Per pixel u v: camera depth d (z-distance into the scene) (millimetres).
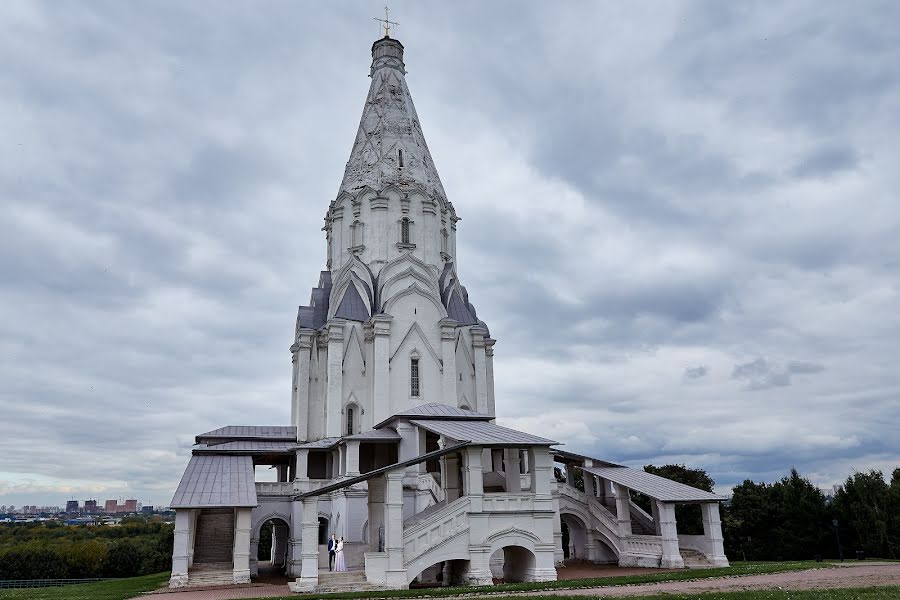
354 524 40156
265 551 82938
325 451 49062
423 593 24172
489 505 32031
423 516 33250
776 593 19906
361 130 62594
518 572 33656
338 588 28281
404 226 57125
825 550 51875
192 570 35781
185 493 35750
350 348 52188
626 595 20922
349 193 58781
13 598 28109
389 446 47031
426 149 62969
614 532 41094
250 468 41375
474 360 55594
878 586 21750
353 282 54438
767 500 57000
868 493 48625
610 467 44531
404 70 66438
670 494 38250
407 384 51875
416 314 53906
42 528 154875
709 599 18828
